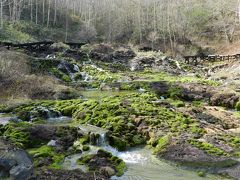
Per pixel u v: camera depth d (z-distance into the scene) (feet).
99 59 139.64
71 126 56.75
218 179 42.52
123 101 73.61
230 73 130.00
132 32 227.81
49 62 112.68
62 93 86.07
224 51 199.93
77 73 117.39
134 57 150.20
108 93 93.50
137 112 65.26
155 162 47.98
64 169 41.63
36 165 41.78
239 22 215.31
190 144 52.13
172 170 45.19
